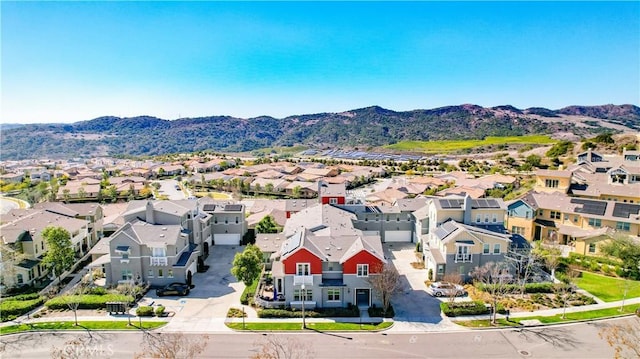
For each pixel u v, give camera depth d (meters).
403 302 44.91
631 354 33.50
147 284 49.28
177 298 46.88
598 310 41.72
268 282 50.34
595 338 36.53
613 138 135.75
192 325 40.06
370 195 100.38
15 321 41.25
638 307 42.03
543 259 52.81
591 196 73.31
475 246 49.84
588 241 56.75
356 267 43.06
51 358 34.38
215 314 42.56
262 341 36.94
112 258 50.06
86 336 38.03
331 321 40.69
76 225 63.09
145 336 37.91
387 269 42.62
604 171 90.62
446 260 50.06
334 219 57.94
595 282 49.22
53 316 42.19
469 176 128.12
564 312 40.62
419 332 38.22
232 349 35.59
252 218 78.00
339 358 33.97
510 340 36.50
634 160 96.81
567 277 47.47
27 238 54.59
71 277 54.69
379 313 41.81
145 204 60.59
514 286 45.50
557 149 140.12
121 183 136.88
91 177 156.12
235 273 45.62
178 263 50.50
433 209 58.91
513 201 68.62
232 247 67.12
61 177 160.75
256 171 163.62
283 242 53.16
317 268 43.12
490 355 34.09
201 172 178.75
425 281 50.91
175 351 30.20
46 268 55.59
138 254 49.97
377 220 68.31
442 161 172.38
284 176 146.75
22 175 169.75
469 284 49.34
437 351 34.84
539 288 46.25
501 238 49.69
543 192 77.62
